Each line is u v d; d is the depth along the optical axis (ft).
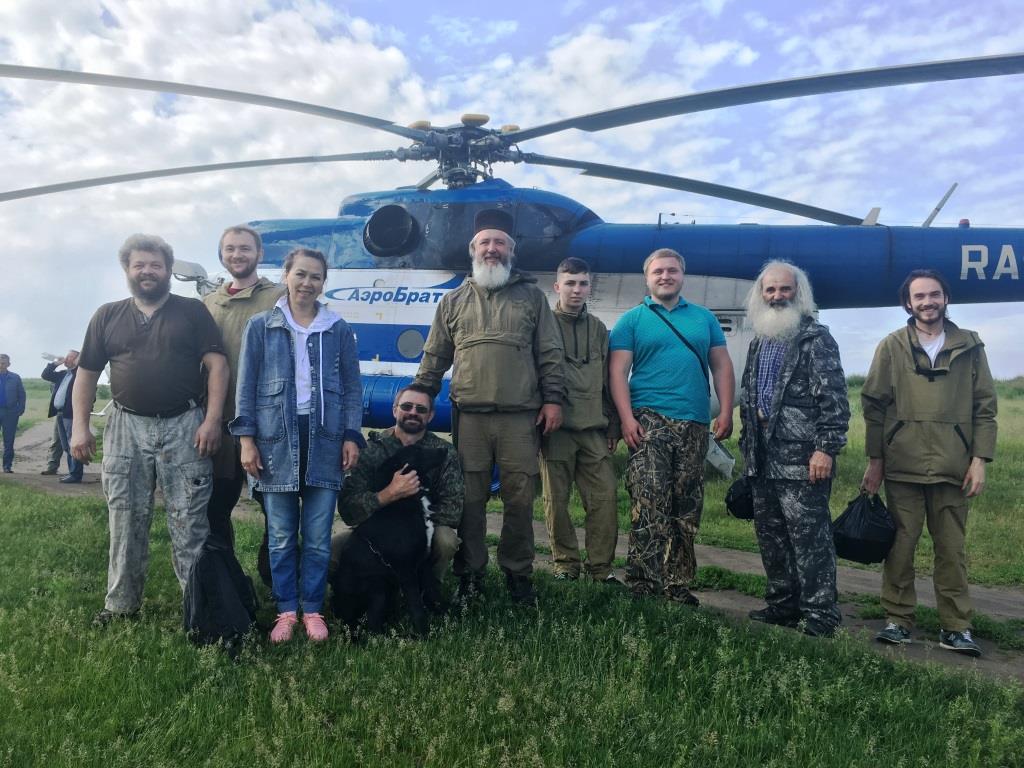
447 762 8.16
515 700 9.61
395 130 30.01
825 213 31.04
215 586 11.65
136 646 11.18
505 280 14.20
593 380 16.21
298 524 12.96
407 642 11.46
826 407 13.69
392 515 12.84
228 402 14.25
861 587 19.02
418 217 30.91
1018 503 29.78
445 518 13.19
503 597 14.29
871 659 11.64
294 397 12.50
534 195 29.76
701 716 9.52
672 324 15.42
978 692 10.75
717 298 28.60
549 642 11.84
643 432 15.06
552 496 16.81
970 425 13.96
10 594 14.24
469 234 29.99
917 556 22.63
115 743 8.21
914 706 10.09
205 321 13.37
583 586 14.94
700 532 25.29
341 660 11.00
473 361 13.94
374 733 8.73
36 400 87.66
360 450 12.95
